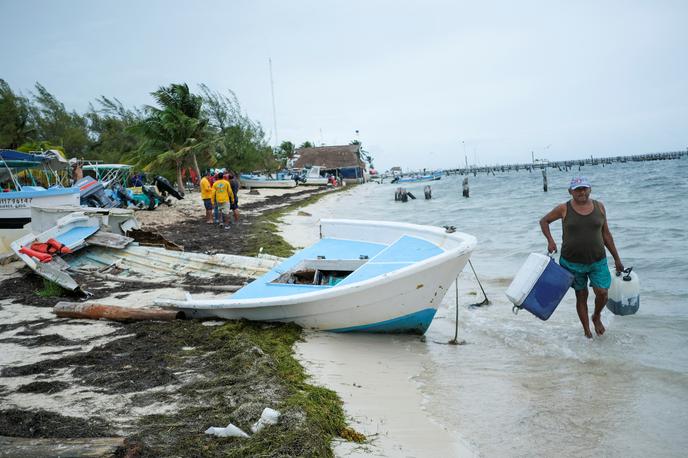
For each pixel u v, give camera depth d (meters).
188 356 6.05
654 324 7.40
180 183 36.34
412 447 4.24
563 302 8.89
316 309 7.16
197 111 38.75
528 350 6.65
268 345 6.47
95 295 9.23
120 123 53.22
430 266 6.68
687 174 55.91
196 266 11.03
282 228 21.28
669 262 11.52
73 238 11.83
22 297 9.14
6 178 16.69
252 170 55.94
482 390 5.44
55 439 3.69
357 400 5.14
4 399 4.85
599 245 6.60
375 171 123.00
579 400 5.14
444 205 34.25
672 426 4.56
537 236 17.38
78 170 20.56
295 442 3.82
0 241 13.37
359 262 8.41
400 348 6.91
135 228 13.47
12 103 38.94
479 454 4.17
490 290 10.20
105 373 5.48
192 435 4.01
